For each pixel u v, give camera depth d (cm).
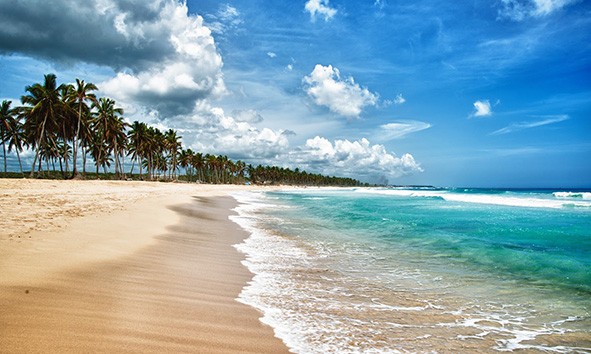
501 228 1745
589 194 4838
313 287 809
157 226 1526
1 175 6656
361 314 645
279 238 1513
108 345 434
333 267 1016
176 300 641
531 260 1082
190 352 445
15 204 1620
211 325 545
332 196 6347
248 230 1728
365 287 823
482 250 1233
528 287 831
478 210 2858
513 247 1274
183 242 1246
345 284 845
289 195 6906
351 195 6850
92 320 502
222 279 826
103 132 6309
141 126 7475
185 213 2244
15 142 6306
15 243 872
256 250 1230
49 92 4831
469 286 840
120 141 6806
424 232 1669
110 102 6228
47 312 506
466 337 559
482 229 1722
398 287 827
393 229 1789
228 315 597
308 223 2061
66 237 1016
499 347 526
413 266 1034
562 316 656
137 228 1384
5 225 1068
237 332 529
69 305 543
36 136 5300
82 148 5919
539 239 1427
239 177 16538
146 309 575
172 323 533
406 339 543
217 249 1195
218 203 3600
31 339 421
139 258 923
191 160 11788
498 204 3562
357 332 561
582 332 586
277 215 2555
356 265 1045
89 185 4025
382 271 976
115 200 2398
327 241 1452
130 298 616
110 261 847
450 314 662
